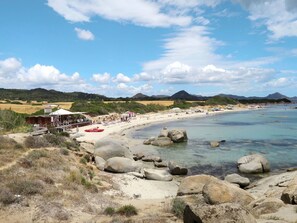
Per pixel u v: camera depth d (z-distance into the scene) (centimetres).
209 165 3656
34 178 2053
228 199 1705
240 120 10756
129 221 1502
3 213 1527
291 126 8181
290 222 1298
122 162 3100
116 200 2128
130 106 14512
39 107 10300
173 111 15412
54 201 1753
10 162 2400
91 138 5659
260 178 3073
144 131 7656
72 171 2377
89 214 1688
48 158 2709
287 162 3734
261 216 1447
